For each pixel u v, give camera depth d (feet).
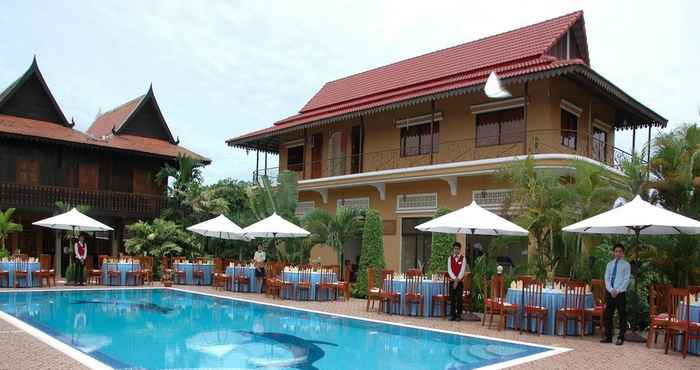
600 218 37.40
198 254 86.63
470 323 44.32
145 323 42.11
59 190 86.58
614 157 69.05
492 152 68.23
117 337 35.88
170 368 27.66
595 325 42.04
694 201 45.19
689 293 33.22
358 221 68.95
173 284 75.51
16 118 90.33
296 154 97.25
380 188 78.18
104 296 60.08
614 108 74.74
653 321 34.96
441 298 47.32
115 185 96.07
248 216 82.89
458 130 72.23
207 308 51.67
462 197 69.15
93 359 28.37
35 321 41.55
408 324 42.73
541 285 39.96
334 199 87.10
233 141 96.99
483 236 67.62
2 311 46.55
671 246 42.57
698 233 38.01
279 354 31.78
